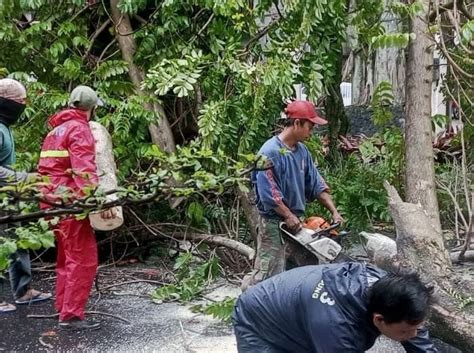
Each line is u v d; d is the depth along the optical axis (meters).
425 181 5.43
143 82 6.04
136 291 5.97
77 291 4.80
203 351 4.41
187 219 6.75
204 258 6.39
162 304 5.55
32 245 2.46
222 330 4.86
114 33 6.95
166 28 6.52
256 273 4.59
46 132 6.50
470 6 6.79
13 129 6.41
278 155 4.43
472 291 4.10
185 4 6.55
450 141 8.75
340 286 2.43
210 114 5.80
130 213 6.68
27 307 5.48
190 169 2.85
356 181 7.22
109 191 2.48
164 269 6.68
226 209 6.91
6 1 6.55
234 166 2.73
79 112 4.62
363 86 14.27
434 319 3.83
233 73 6.10
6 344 4.58
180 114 7.11
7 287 6.14
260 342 2.77
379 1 6.18
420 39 5.78
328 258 4.37
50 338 4.70
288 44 5.93
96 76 6.73
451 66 6.09
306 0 5.80
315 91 6.00
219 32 6.34
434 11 6.11
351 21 6.37
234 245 6.11
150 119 6.42
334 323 2.38
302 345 2.66
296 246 4.54
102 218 4.57
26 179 2.54
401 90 13.32
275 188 4.40
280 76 5.74
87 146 4.53
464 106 7.16
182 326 4.95
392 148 7.22
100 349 4.48
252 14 6.18
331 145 8.84
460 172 7.61
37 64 6.88
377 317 2.29
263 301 2.70
